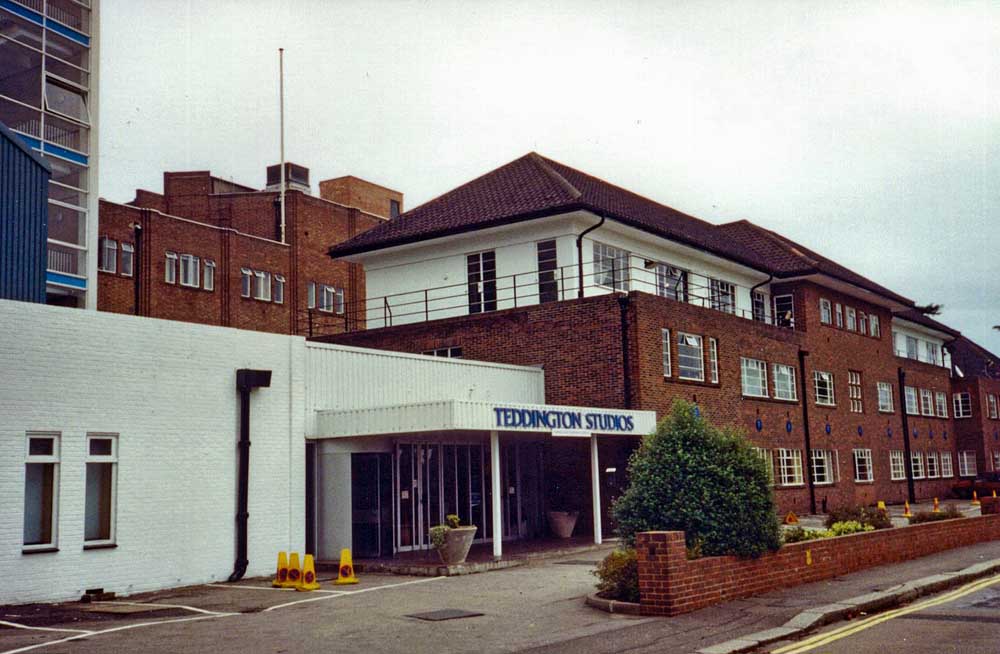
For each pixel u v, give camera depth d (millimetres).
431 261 33094
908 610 14211
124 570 16938
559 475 26969
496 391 26500
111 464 17109
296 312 51500
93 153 29125
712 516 14969
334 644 11625
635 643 11547
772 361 35531
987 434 57719
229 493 19016
